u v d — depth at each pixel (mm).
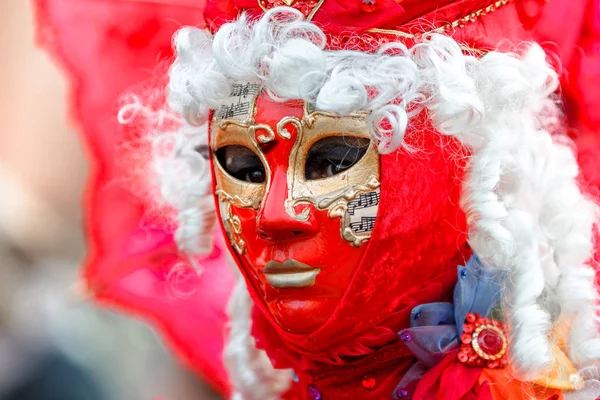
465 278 2676
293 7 2592
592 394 2680
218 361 3854
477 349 2594
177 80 2822
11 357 3367
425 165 2645
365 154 2617
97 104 3855
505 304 2650
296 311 2691
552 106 2832
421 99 2578
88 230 3869
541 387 2619
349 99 2477
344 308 2676
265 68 2562
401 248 2666
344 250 2643
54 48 3830
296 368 2908
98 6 3818
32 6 3842
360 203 2629
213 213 3314
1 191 3693
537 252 2635
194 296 3967
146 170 3846
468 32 2658
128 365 3666
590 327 2707
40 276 3633
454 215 2713
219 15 2775
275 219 2613
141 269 3939
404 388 2709
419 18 2609
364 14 2553
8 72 3961
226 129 2715
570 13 2867
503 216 2588
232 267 3371
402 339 2646
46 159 3891
